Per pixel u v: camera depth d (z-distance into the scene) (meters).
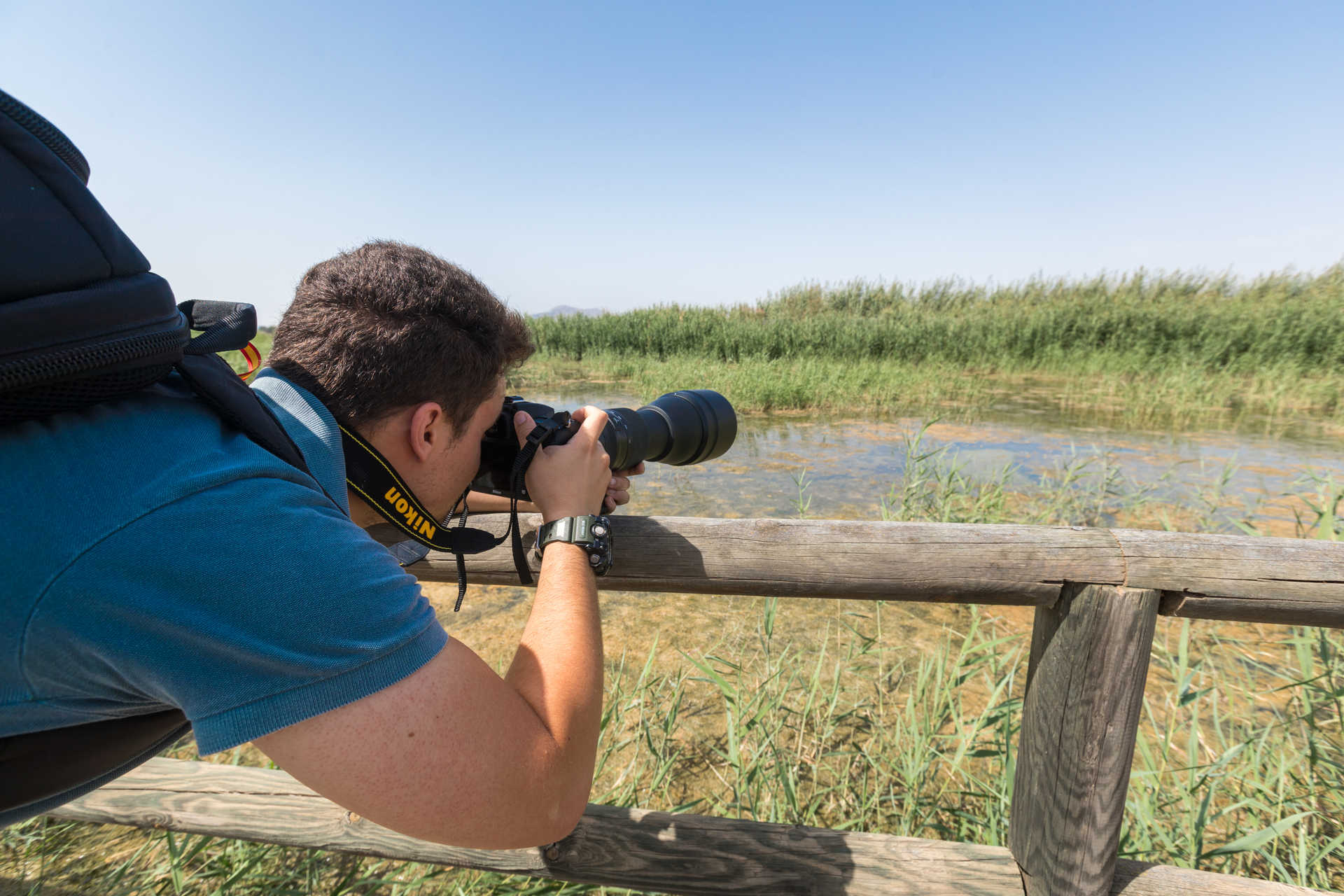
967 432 6.89
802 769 2.14
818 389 8.78
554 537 0.89
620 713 2.34
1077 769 1.06
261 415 0.67
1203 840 1.78
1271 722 2.27
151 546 0.52
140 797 1.50
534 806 0.67
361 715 0.57
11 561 0.50
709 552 1.10
